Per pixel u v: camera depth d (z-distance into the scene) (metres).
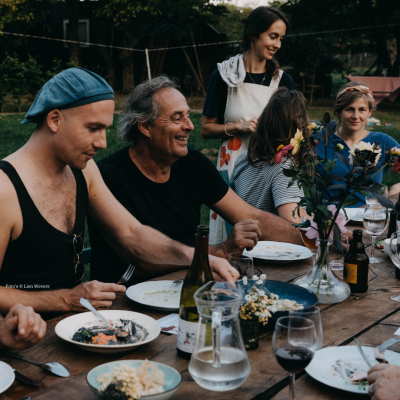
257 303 1.39
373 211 2.22
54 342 1.37
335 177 1.64
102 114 1.66
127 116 2.27
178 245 1.90
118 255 2.19
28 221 1.67
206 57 23.06
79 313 1.52
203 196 2.51
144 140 2.28
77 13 21.77
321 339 1.10
